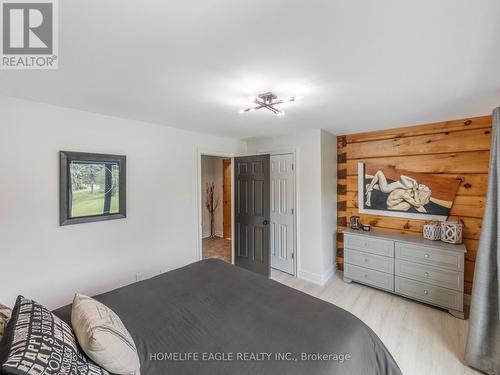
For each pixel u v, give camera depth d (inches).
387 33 45.0
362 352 49.0
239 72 60.9
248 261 153.2
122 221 106.1
